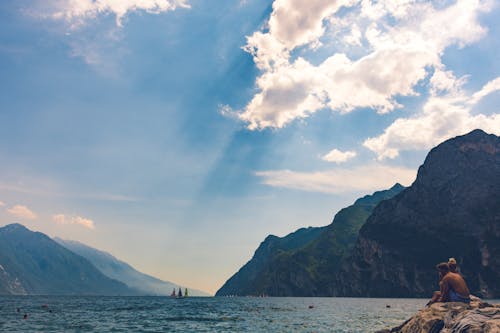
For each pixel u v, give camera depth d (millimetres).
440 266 23125
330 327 48844
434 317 19688
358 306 123188
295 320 63000
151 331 46562
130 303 164250
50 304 145125
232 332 44906
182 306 133875
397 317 67000
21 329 48469
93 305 136500
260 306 135625
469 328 15898
